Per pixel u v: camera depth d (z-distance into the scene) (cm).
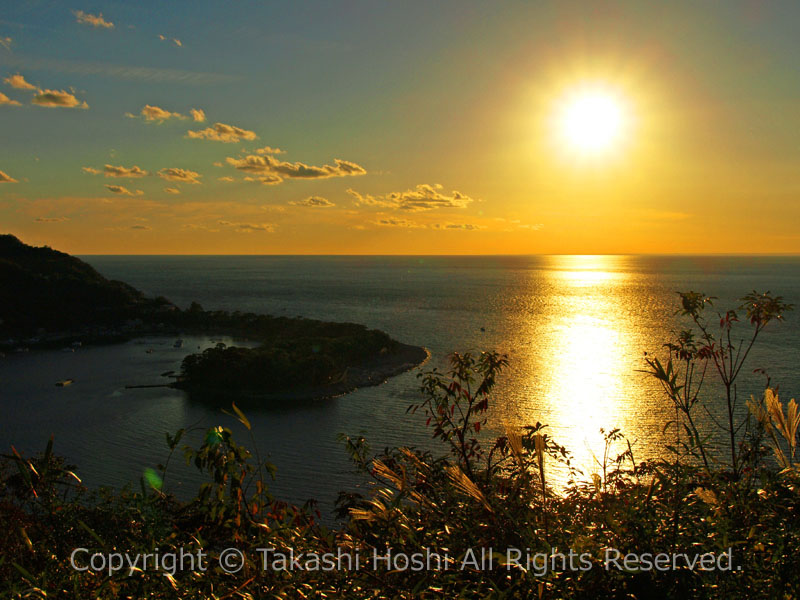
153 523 432
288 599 319
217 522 390
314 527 390
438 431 545
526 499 396
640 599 327
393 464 521
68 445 5131
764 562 328
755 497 378
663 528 352
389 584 323
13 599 337
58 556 407
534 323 13675
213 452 395
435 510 396
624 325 12888
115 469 4434
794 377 5519
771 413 422
